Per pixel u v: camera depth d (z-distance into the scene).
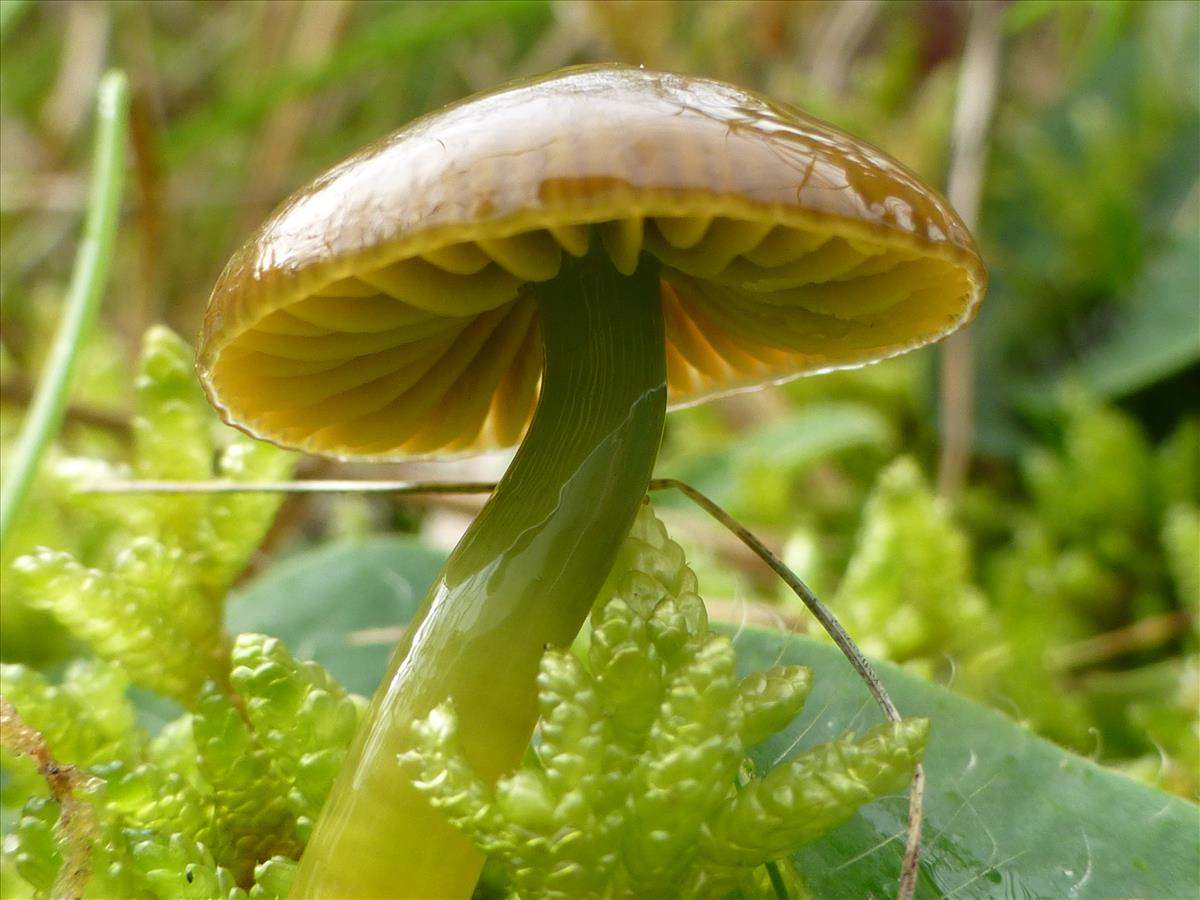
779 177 0.05
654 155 0.05
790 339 0.07
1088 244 0.14
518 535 0.06
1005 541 0.13
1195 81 0.15
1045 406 0.13
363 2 0.19
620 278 0.06
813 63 0.19
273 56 0.17
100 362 0.14
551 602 0.06
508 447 0.08
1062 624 0.11
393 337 0.06
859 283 0.06
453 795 0.05
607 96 0.05
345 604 0.09
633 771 0.06
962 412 0.13
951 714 0.07
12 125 0.20
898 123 0.18
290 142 0.17
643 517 0.06
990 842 0.06
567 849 0.05
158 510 0.08
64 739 0.07
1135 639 0.11
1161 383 0.14
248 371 0.06
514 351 0.07
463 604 0.06
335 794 0.06
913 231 0.05
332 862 0.06
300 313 0.06
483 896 0.06
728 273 0.06
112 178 0.08
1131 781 0.07
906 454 0.14
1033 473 0.13
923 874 0.06
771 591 0.12
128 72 0.16
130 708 0.07
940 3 0.18
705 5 0.19
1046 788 0.06
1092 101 0.16
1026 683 0.09
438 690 0.06
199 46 0.21
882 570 0.09
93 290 0.08
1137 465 0.12
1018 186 0.16
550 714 0.06
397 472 0.13
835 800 0.05
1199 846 0.06
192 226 0.19
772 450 0.13
